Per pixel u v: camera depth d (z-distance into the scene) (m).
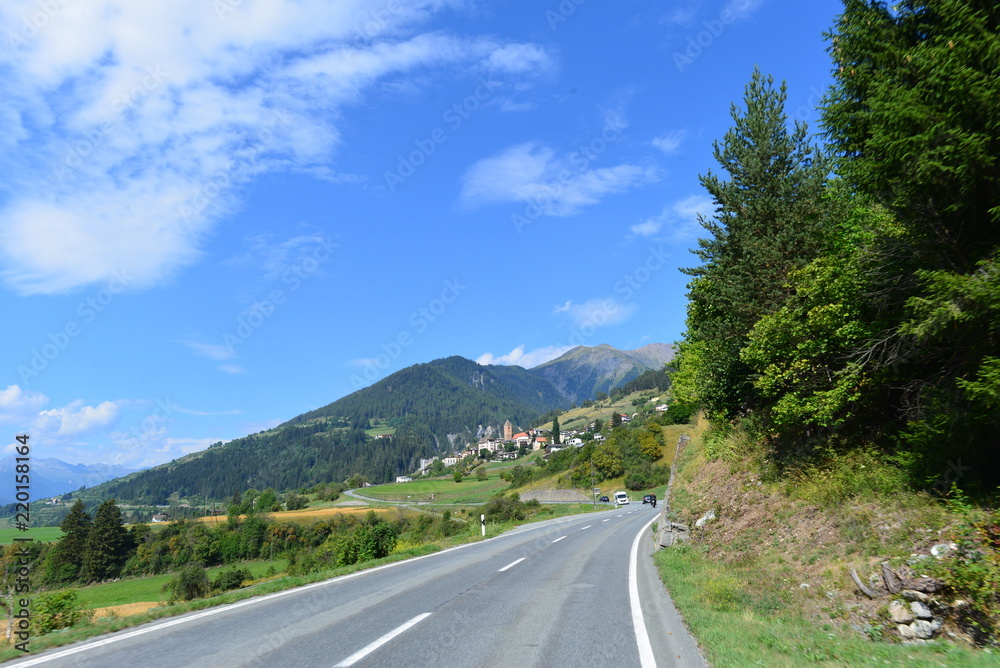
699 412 33.06
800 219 14.13
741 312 15.78
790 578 9.59
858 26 9.89
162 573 68.31
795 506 12.29
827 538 10.18
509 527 34.12
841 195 14.09
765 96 15.23
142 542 71.25
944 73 7.85
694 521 16.12
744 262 15.50
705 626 7.44
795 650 6.31
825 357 11.93
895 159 8.71
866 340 10.77
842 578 8.57
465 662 5.91
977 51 7.60
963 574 6.77
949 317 7.72
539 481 115.25
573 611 8.62
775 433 15.43
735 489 15.69
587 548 18.80
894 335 9.85
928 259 9.23
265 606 9.27
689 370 31.47
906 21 9.55
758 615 8.26
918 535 8.21
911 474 9.59
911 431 10.36
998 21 8.04
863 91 10.19
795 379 12.19
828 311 11.02
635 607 8.95
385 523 21.42
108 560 63.50
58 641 7.11
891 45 9.30
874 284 10.41
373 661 5.93
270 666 5.79
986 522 7.42
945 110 8.03
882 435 11.88
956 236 8.91
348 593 10.48
